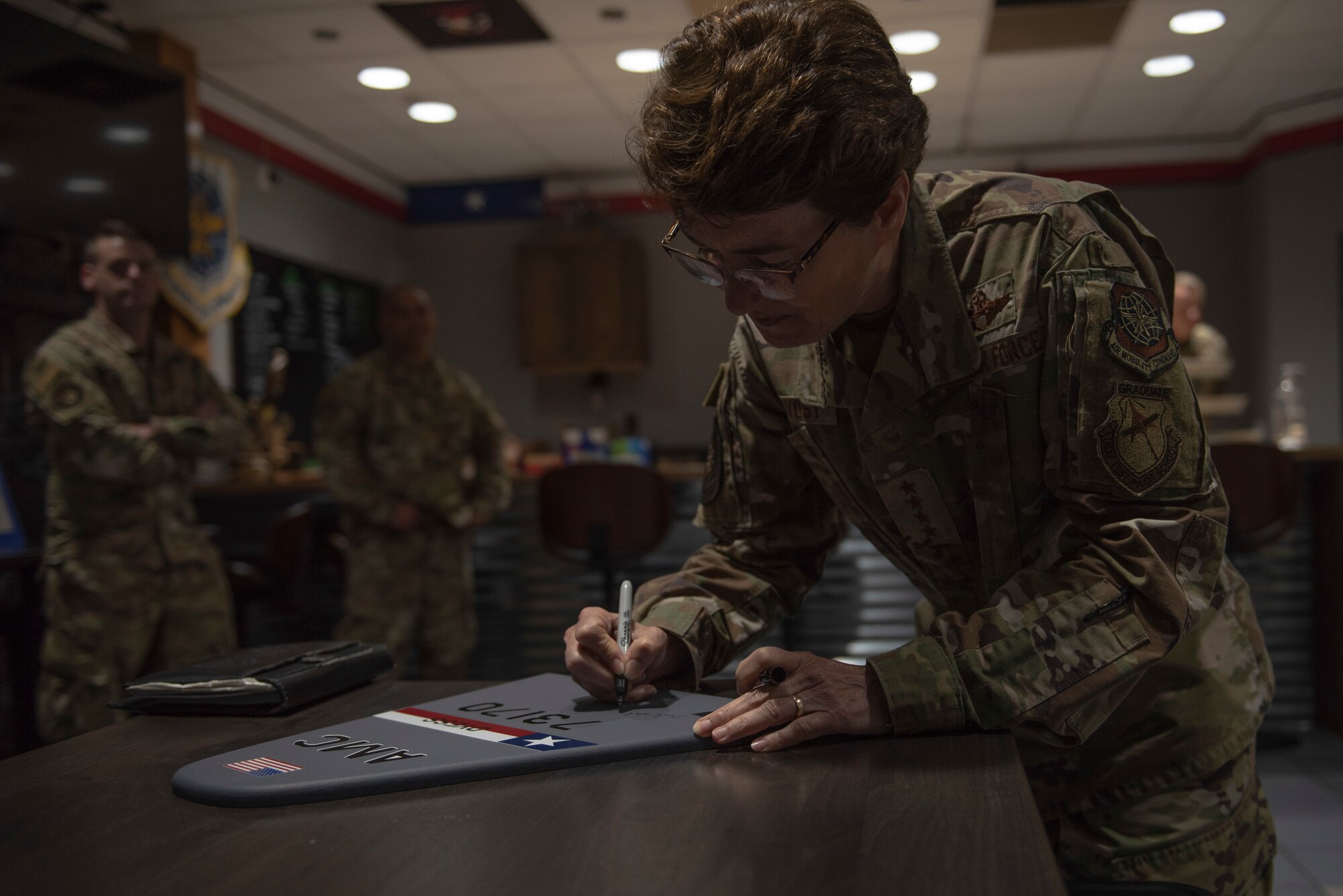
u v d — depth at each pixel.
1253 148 7.39
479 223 8.89
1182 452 0.88
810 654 0.92
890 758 0.82
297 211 7.06
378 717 0.97
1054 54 5.87
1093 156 7.91
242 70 5.87
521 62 5.82
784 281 0.83
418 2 4.98
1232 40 5.71
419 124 6.97
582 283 8.43
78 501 2.84
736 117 0.77
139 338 3.08
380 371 3.64
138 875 0.62
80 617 2.80
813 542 1.19
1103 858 1.04
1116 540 0.87
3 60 3.75
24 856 0.66
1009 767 0.78
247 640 4.40
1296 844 2.94
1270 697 1.11
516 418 8.88
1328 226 6.94
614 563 3.71
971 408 0.96
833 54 0.78
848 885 0.58
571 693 1.06
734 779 0.78
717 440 1.19
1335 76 6.35
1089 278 0.89
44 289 4.39
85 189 4.02
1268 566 4.07
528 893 0.58
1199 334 4.82
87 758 0.90
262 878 0.61
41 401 2.80
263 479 4.75
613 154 7.84
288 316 6.98
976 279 0.94
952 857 0.61
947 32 5.52
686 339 8.62
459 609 3.76
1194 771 1.02
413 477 3.62
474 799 0.75
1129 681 0.87
